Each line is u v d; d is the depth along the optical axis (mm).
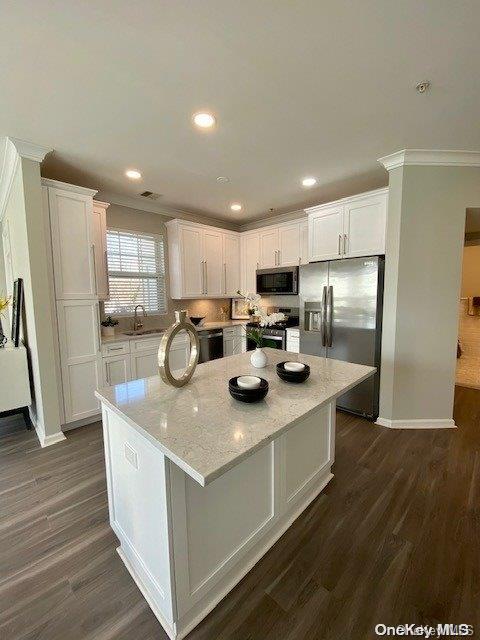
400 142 2393
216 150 2482
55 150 2449
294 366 1792
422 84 1704
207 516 1218
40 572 1413
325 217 3412
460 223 2670
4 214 3705
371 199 3016
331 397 1484
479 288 6551
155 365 3586
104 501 1901
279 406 1360
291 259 4203
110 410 1445
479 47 1439
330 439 2033
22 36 1344
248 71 1594
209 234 4492
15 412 2816
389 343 2830
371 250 3039
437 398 2854
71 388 2836
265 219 4836
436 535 1608
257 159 2658
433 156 2568
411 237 2684
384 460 2324
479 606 1239
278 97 1814
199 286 4406
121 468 1425
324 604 1262
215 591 1295
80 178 3082
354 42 1409
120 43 1398
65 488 2027
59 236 2695
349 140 2350
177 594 1118
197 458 934
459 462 2289
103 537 1621
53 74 1589
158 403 1401
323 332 3291
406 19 1291
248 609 1247
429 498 1897
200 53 1465
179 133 2211
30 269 2469
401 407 2863
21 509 1834
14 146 2299
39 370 2561
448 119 2064
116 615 1222
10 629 1171
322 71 1599
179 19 1280
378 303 2908
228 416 1257
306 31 1346
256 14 1262
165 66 1551
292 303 4594
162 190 3475
